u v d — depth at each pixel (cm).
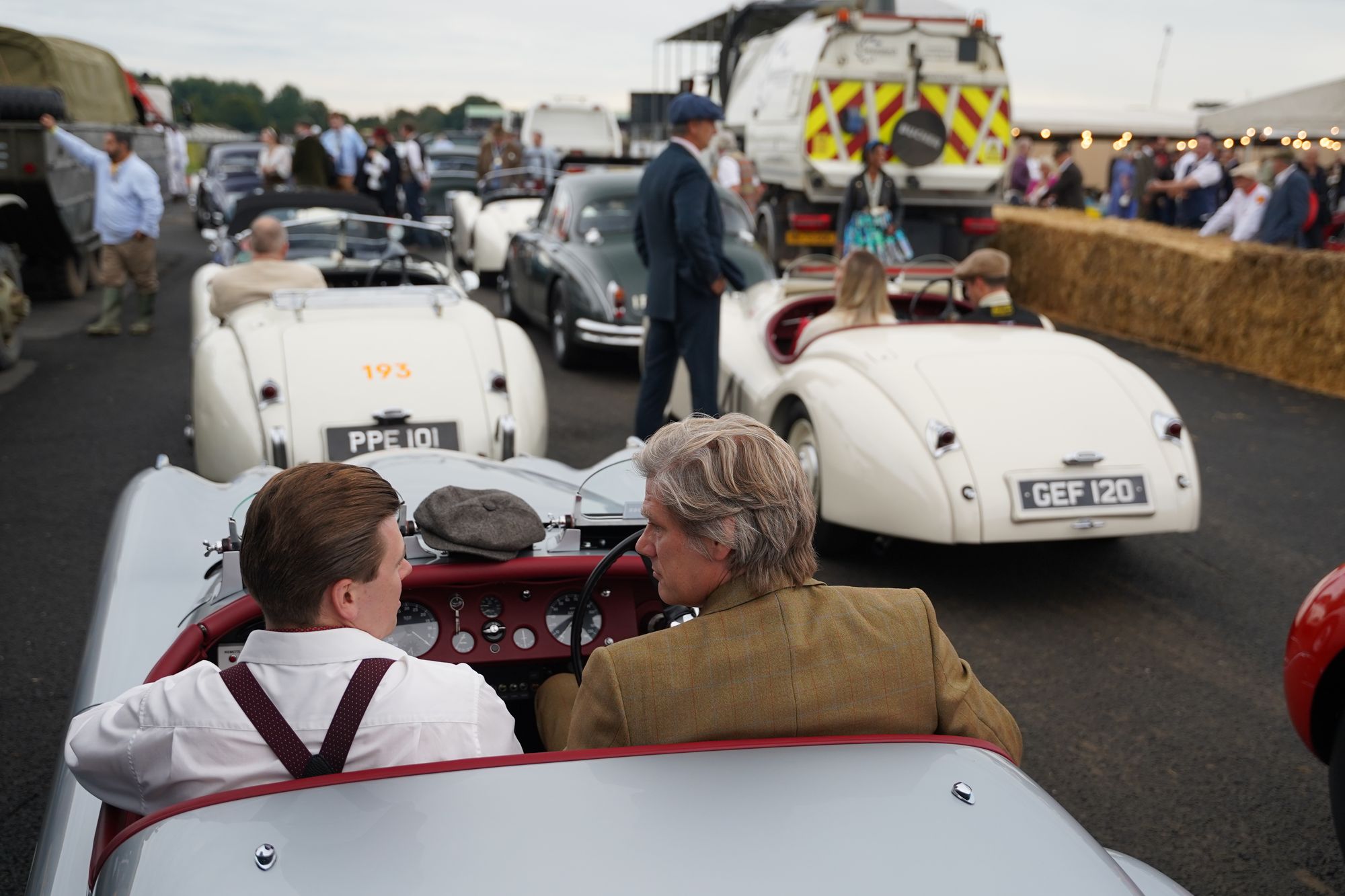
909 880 143
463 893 133
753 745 162
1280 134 1759
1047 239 1273
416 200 1828
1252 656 429
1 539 512
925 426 436
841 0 1250
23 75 1158
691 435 173
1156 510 432
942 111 1212
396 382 481
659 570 176
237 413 461
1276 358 950
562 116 2433
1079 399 454
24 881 277
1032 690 397
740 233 955
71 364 886
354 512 165
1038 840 154
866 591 181
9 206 1036
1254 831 317
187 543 296
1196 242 1098
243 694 160
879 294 536
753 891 138
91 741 165
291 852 138
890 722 171
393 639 255
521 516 259
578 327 862
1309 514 605
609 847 142
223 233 762
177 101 2858
